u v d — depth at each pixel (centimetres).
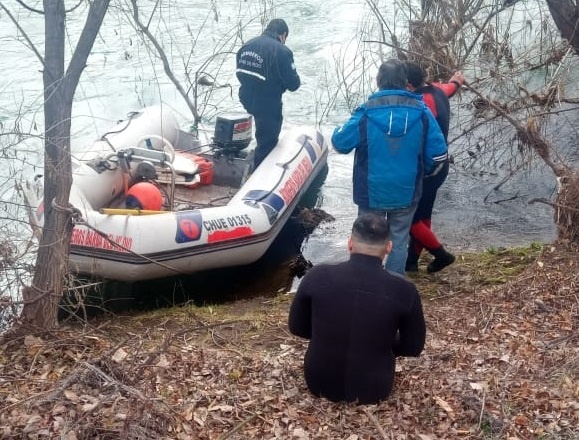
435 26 892
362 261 355
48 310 439
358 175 505
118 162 669
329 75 1138
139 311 591
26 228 518
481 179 827
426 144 493
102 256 583
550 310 492
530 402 365
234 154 780
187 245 608
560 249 590
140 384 372
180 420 344
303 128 844
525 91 824
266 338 475
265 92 745
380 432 339
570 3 607
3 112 933
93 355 409
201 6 1405
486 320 482
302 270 677
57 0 394
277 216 675
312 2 1435
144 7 1367
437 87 554
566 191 611
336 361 356
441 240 707
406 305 350
